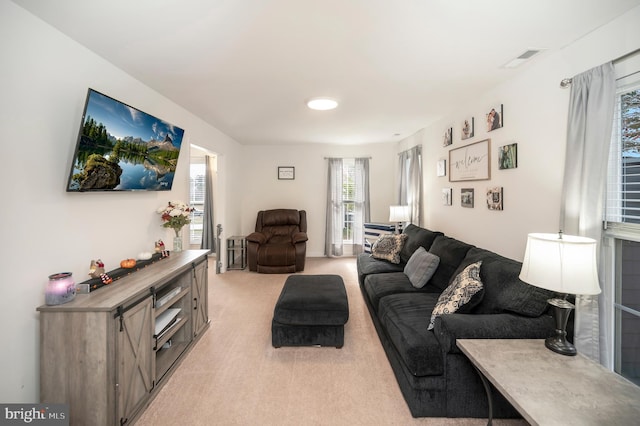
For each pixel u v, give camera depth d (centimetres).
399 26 173
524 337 167
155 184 266
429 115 377
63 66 179
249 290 409
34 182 163
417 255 314
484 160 293
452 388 171
